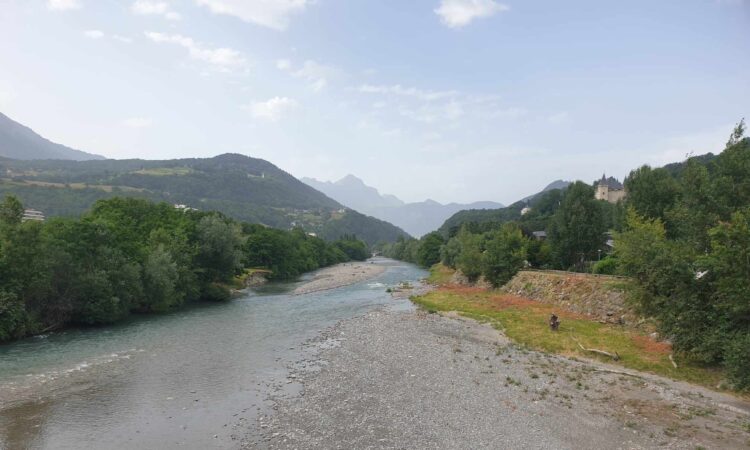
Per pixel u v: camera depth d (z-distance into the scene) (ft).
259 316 157.58
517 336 119.34
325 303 193.67
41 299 122.93
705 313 84.02
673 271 88.33
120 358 97.40
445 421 64.54
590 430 61.46
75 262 133.08
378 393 76.79
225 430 61.46
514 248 215.51
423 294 218.18
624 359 94.94
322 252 529.04
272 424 63.57
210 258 212.64
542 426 62.80
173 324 140.15
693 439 58.39
